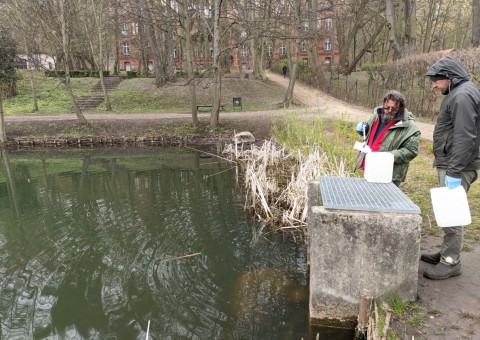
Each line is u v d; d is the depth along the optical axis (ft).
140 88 85.92
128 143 56.24
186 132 57.00
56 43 61.21
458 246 11.42
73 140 56.75
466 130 9.88
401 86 55.11
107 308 14.26
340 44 118.73
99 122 61.41
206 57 74.38
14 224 23.95
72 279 16.56
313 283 11.12
